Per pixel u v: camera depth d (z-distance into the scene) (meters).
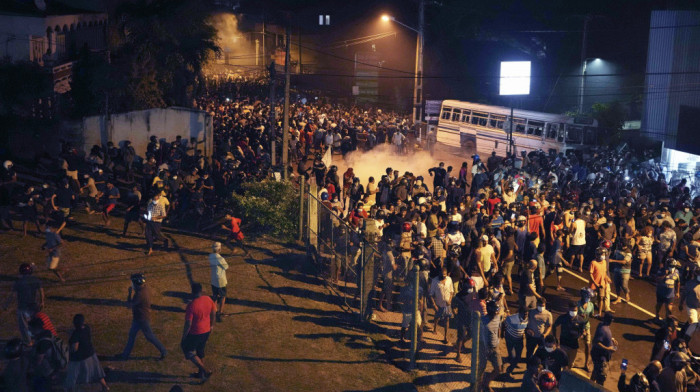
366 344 13.73
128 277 15.84
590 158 32.88
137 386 11.19
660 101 38.69
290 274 17.23
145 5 32.47
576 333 12.42
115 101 30.50
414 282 12.73
